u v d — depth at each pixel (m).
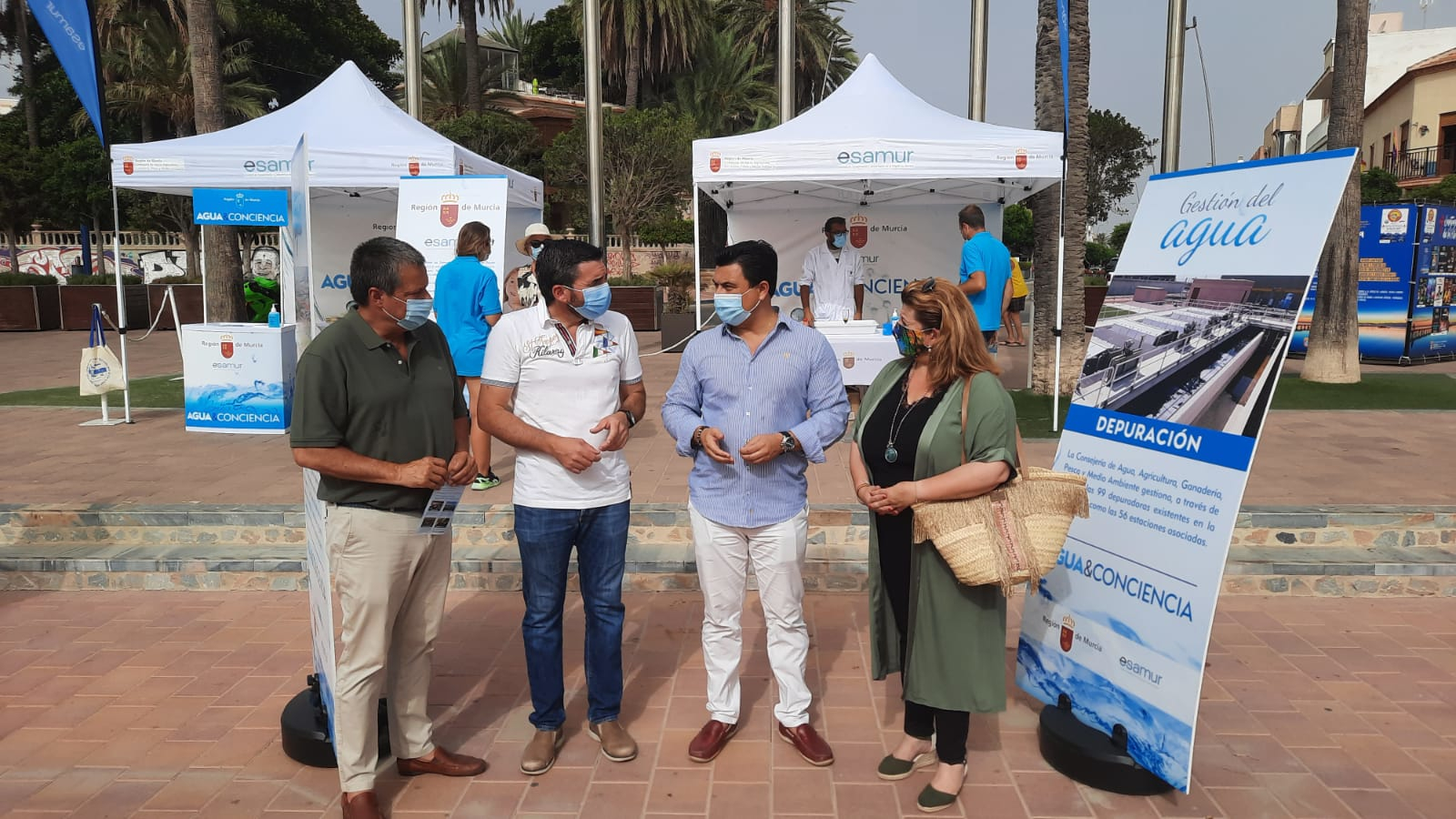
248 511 5.61
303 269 3.18
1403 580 4.98
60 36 7.42
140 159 7.90
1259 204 2.95
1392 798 3.09
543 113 35.75
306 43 34.31
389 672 3.24
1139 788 3.10
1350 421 8.23
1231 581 5.04
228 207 8.07
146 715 3.81
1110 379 3.38
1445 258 12.94
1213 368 2.96
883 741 3.54
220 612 4.98
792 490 3.26
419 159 7.79
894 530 3.14
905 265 10.27
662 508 5.55
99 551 5.47
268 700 3.95
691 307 18.88
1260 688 3.94
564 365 3.18
